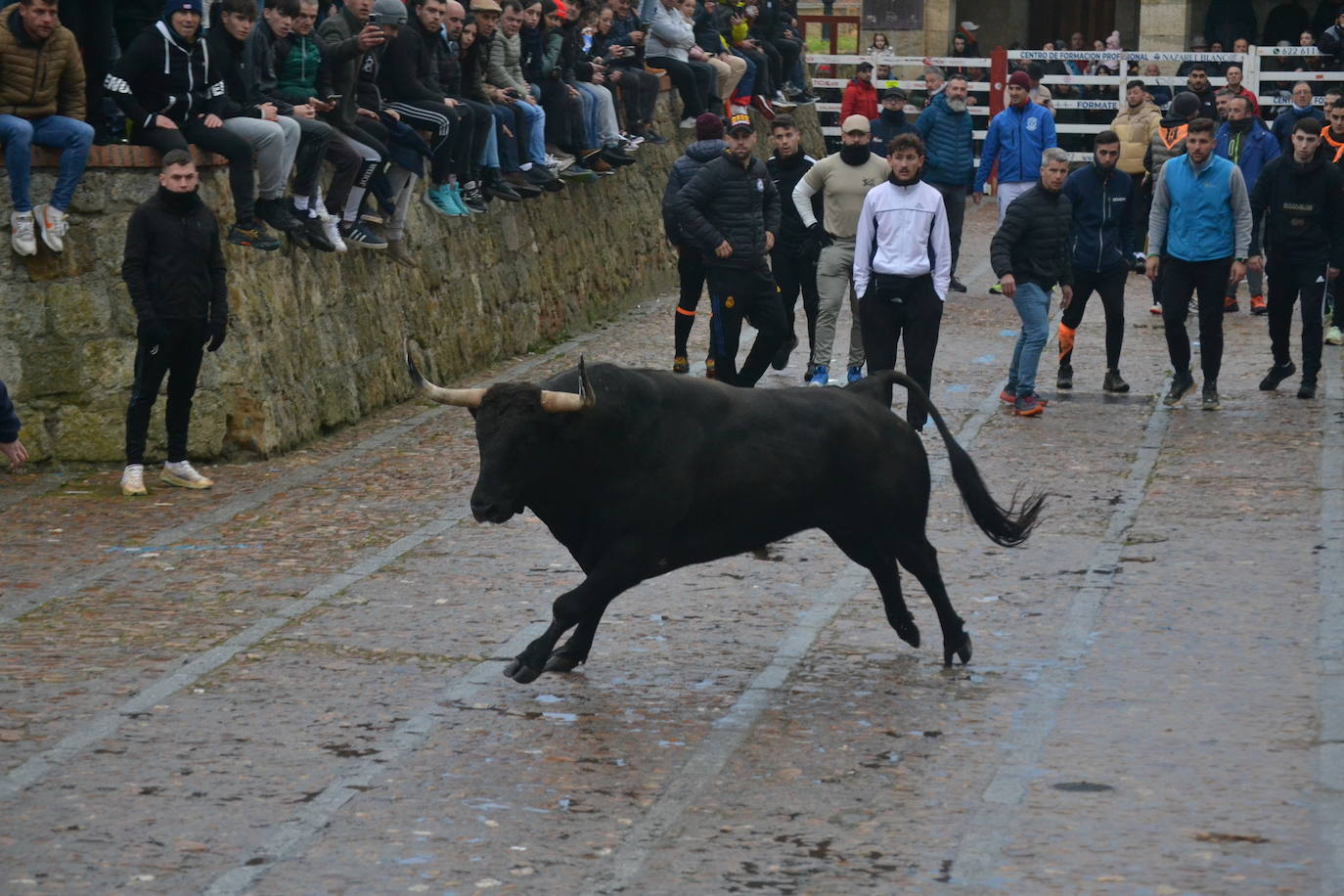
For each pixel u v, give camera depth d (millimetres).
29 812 7828
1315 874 7074
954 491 14367
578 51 23297
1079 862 7227
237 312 15359
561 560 12344
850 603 11305
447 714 9164
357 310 17516
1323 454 15477
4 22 14281
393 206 17922
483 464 8883
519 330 21531
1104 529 13062
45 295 14961
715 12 29578
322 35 16969
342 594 11492
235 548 12656
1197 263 17266
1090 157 38594
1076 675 9781
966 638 9984
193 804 7918
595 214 24609
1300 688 9453
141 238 13820
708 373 17547
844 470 9734
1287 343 18359
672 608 11180
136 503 14000
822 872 7160
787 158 18578
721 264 16750
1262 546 12484
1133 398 18375
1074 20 44938
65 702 9336
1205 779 8148
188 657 10133
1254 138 24156
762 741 8742
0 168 14609
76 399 15109
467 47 19656
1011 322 23688
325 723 9023
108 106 15484
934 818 7727
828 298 18281
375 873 7184
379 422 17406
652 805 7902
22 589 11594
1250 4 41906
